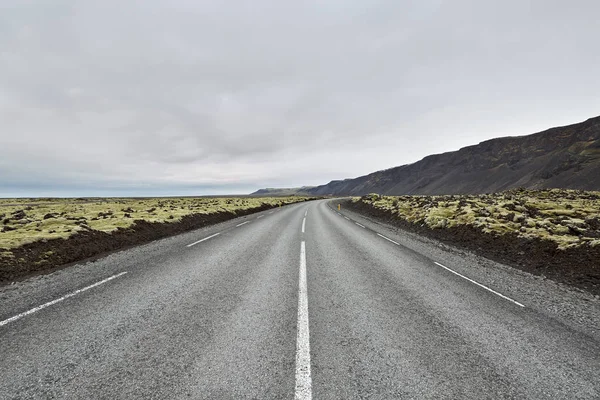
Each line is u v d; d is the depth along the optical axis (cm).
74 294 564
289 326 437
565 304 575
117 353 357
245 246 1088
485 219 1527
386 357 361
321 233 1451
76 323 436
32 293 570
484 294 615
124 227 1342
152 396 283
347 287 629
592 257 862
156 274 708
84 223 1362
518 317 500
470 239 1298
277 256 920
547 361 365
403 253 1018
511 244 1129
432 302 556
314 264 825
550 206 2053
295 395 288
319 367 336
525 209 1850
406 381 316
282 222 1978
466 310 522
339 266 809
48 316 460
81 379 308
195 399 280
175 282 644
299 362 345
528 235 1158
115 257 901
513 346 399
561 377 332
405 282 678
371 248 1087
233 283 643
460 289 641
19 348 364
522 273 810
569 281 741
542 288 678
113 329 418
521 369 346
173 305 512
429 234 1538
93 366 330
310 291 598
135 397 282
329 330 429
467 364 352
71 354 353
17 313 471
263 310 496
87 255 933
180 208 2803
